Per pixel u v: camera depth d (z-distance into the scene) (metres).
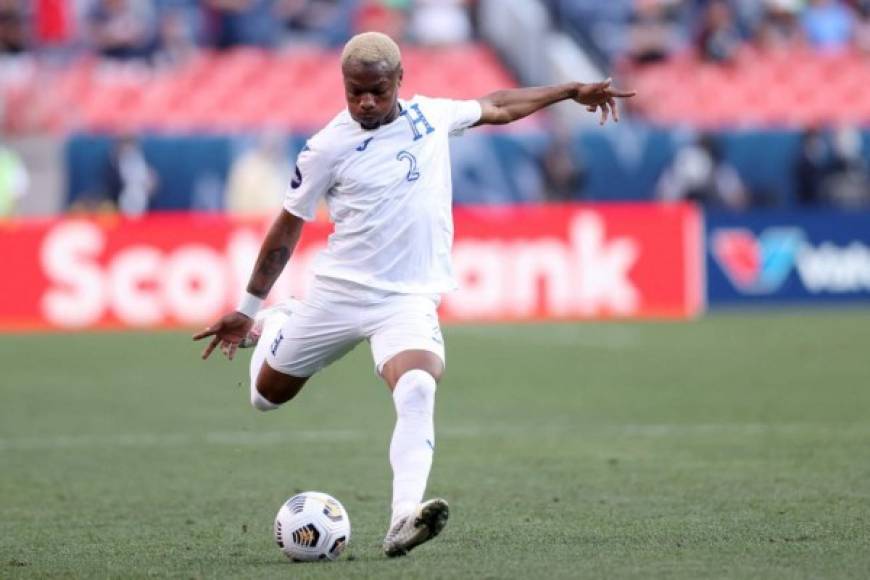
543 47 87.31
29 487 29.31
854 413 39.38
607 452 33.25
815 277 71.38
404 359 20.42
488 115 21.75
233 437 36.47
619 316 68.44
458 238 67.62
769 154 78.38
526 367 51.69
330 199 21.08
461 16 89.62
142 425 38.69
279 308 22.83
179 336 62.75
